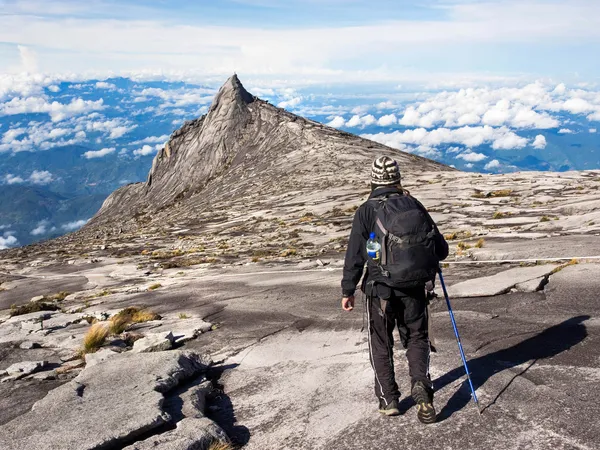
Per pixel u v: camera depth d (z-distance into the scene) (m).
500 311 7.50
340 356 6.48
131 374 6.03
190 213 62.28
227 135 121.50
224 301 11.88
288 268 16.58
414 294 4.29
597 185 30.59
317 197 46.34
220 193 77.75
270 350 7.21
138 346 7.61
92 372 6.27
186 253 28.77
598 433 3.78
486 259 12.27
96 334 8.45
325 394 5.31
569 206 21.75
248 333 8.39
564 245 12.02
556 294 7.98
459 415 4.35
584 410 4.14
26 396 6.61
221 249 27.94
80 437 4.47
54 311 14.48
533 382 4.82
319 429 4.54
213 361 7.00
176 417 4.99
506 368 5.25
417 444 3.99
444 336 6.64
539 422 4.05
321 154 82.25
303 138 100.44
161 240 39.31
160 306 12.58
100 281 22.34
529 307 7.50
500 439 3.88
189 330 8.91
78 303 16.08
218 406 5.50
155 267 23.98
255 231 34.56
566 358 5.31
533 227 17.95
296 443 4.37
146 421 4.68
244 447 4.49
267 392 5.67
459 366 5.50
